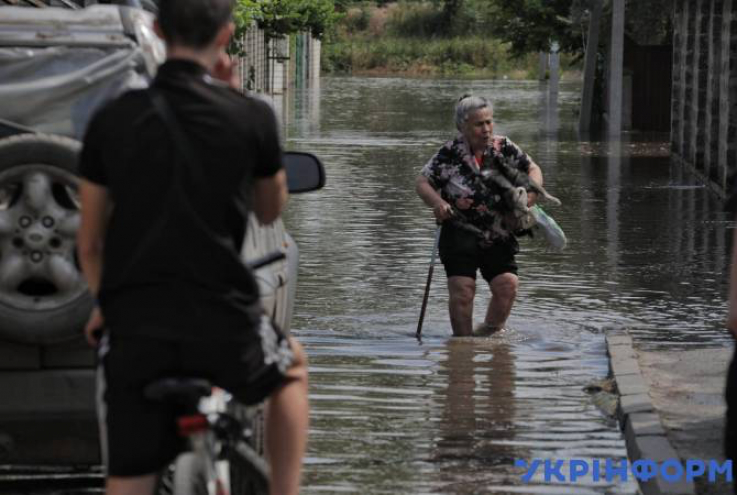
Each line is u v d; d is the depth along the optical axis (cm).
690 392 2117
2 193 1478
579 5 10488
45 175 1366
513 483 1709
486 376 2334
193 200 1052
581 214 4828
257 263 1602
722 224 4553
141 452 1070
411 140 8525
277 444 1170
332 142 8300
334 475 1739
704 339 2644
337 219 4575
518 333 2727
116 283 1051
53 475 1669
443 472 1756
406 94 16262
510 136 9238
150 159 1054
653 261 3709
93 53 1530
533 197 2683
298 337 2680
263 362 1091
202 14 1086
